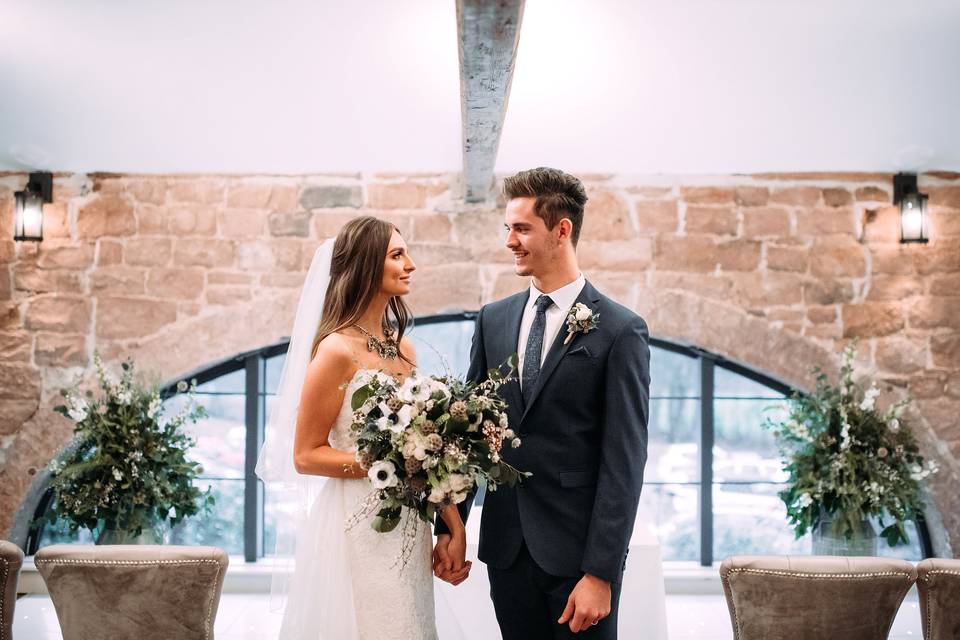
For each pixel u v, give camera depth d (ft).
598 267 15.47
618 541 6.03
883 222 15.39
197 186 15.35
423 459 6.11
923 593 7.81
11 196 15.30
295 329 7.63
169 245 15.34
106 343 15.33
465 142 11.10
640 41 10.44
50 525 16.16
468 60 7.97
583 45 10.57
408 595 6.89
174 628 7.50
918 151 14.10
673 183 15.44
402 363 7.54
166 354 15.34
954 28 10.04
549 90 11.92
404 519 6.95
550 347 6.58
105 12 9.61
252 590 15.61
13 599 7.83
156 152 14.30
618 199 15.44
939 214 15.38
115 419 13.74
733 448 16.46
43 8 9.50
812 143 13.83
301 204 15.40
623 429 6.23
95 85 11.73
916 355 15.35
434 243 15.39
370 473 6.20
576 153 14.37
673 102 12.30
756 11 9.66
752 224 15.44
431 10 9.51
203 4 9.43
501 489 6.77
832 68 11.18
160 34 10.18
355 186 15.40
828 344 15.40
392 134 13.58
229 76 11.47
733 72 11.31
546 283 6.79
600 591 6.01
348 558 7.03
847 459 13.61
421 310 15.37
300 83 11.69
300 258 15.40
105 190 15.30
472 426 6.18
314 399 6.85
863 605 7.41
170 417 16.17
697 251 15.46
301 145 14.05
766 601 7.49
